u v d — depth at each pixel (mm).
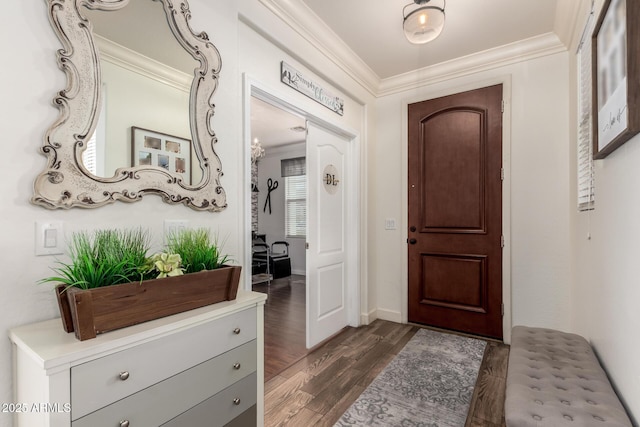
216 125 1657
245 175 1850
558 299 2564
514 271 2740
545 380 1344
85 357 821
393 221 3414
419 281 3230
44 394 778
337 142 3078
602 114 1410
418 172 3240
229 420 1225
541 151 2639
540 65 2654
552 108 2600
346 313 3205
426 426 1670
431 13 1980
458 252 3008
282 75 2211
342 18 2348
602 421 1052
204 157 1572
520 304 2715
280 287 5086
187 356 1075
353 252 3229
